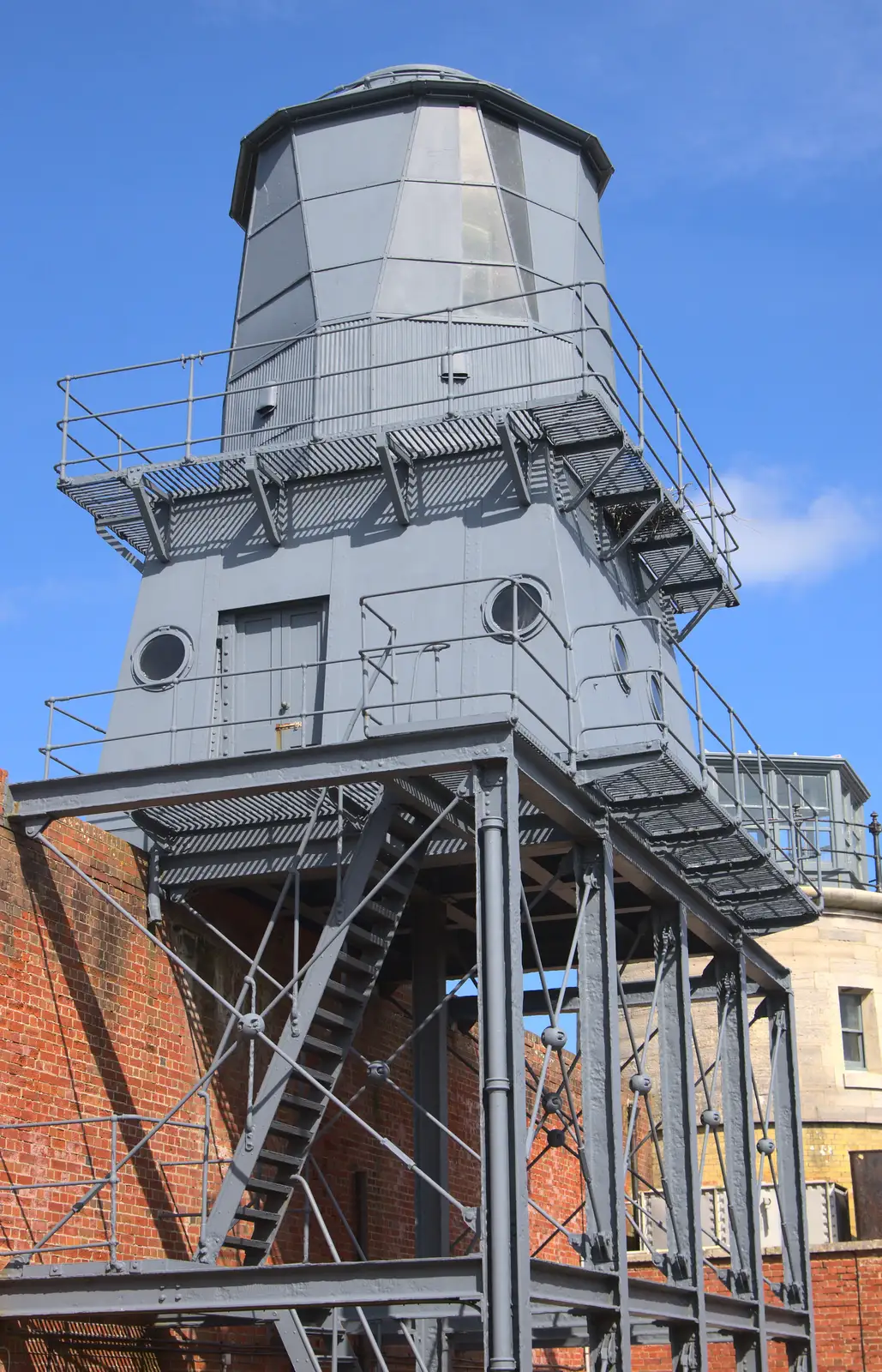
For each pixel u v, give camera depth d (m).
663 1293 15.23
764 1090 30.48
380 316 18.77
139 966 15.88
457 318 18.75
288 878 15.11
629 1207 27.78
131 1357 14.77
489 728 13.17
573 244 20.02
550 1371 23.44
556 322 19.27
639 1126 30.45
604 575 18.25
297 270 19.58
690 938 20.20
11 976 14.28
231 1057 17.00
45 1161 14.26
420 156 19.53
